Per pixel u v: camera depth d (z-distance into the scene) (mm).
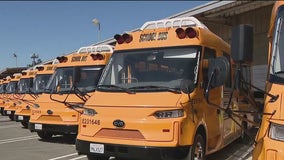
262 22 21266
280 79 5137
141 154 6473
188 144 6621
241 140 11047
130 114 6723
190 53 7395
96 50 12766
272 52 5383
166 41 7652
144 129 6555
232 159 9117
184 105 6641
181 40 7559
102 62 11891
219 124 8266
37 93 15531
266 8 20906
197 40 7480
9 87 23016
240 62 4871
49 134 12367
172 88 6930
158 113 6582
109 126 6824
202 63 7355
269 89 5160
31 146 11102
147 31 7930
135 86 7211
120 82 7539
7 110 20312
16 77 22891
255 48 21625
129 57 7762
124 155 6613
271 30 5660
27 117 15625
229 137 9281
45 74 15852
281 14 5492
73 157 9406
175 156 6426
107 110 6961
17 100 18312
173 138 6438
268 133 4766
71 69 12141
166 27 8023
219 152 9914
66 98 11211
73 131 10953
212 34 8320
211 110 7703
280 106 4832
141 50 7754
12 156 9516
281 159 4500
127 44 7973
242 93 5145
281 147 4551
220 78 6047
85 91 11234
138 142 6535
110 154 6750
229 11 20391
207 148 7590
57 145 11273
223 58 6109
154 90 6996
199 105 7117
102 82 7688
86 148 7008
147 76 7375
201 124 7148
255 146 4945
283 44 5316
